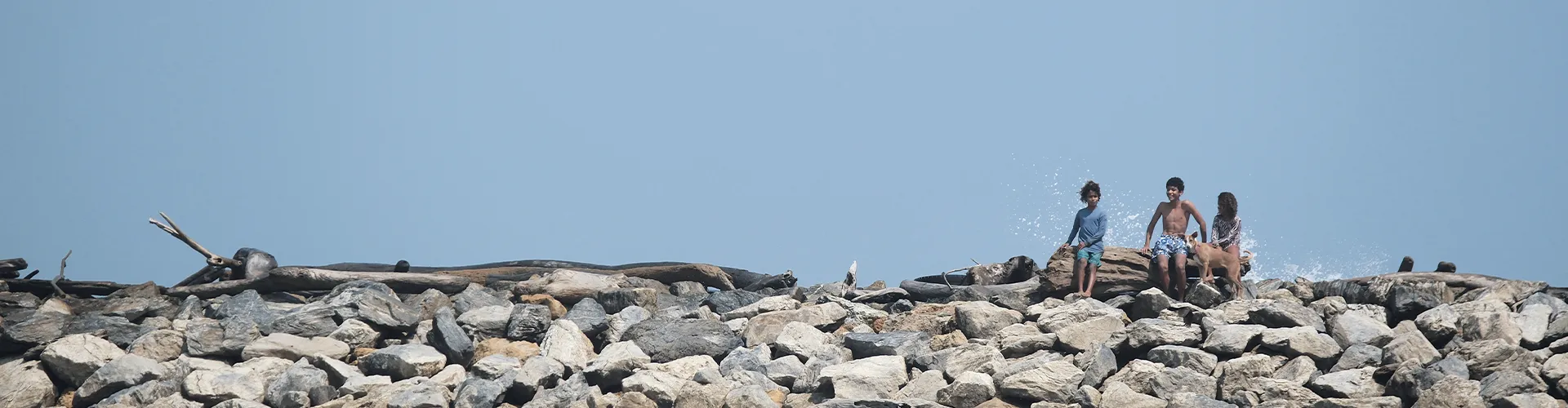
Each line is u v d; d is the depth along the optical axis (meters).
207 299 20.91
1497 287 17.34
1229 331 15.85
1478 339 15.59
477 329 18.34
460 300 19.67
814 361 16.48
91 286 21.58
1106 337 16.31
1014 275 20.02
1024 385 15.00
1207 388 14.89
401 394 15.75
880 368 15.80
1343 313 16.59
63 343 17.67
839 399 15.27
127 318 19.61
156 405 16.34
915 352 16.53
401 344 18.42
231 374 16.84
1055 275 18.58
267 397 16.58
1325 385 14.54
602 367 16.28
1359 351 15.26
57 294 21.27
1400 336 15.43
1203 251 18.09
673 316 19.16
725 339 17.52
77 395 17.05
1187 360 15.41
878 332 17.70
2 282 21.42
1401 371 14.39
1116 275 18.31
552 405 15.80
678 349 17.28
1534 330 15.77
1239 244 18.45
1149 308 17.22
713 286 21.89
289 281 20.66
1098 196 18.69
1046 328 16.80
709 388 15.41
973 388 15.05
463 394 15.71
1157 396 14.88
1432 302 16.69
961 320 17.31
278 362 17.33
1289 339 15.48
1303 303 18.09
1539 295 16.80
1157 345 15.97
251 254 21.44
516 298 20.62
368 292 18.88
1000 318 17.20
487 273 22.12
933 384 15.59
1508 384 13.94
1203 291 17.59
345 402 16.05
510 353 17.47
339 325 18.58
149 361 17.31
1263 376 15.03
